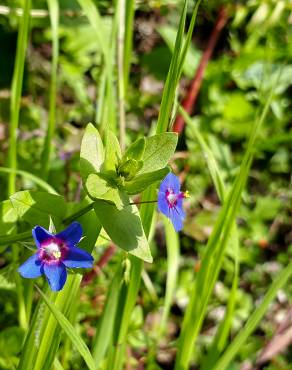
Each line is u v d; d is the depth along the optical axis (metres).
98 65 0.33
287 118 0.34
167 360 0.26
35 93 0.32
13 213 0.16
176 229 0.14
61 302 0.14
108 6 0.30
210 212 0.30
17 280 0.19
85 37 0.33
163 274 0.29
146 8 0.34
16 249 0.19
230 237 0.18
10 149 0.20
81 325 0.25
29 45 0.32
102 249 0.27
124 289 0.17
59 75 0.32
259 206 0.32
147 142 0.14
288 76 0.34
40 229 0.12
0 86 0.32
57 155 0.29
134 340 0.25
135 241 0.13
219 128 0.33
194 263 0.30
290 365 0.25
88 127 0.14
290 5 0.30
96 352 0.17
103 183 0.13
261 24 0.33
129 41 0.21
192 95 0.28
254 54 0.34
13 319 0.23
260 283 0.30
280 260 0.31
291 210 0.33
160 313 0.27
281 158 0.34
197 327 0.17
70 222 0.14
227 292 0.29
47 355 0.14
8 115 0.31
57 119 0.31
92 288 0.25
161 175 0.13
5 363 0.19
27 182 0.27
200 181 0.31
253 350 0.26
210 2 0.30
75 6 0.31
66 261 0.13
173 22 0.35
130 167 0.13
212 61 0.34
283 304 0.29
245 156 0.17
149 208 0.16
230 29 0.35
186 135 0.32
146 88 0.34
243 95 0.34
